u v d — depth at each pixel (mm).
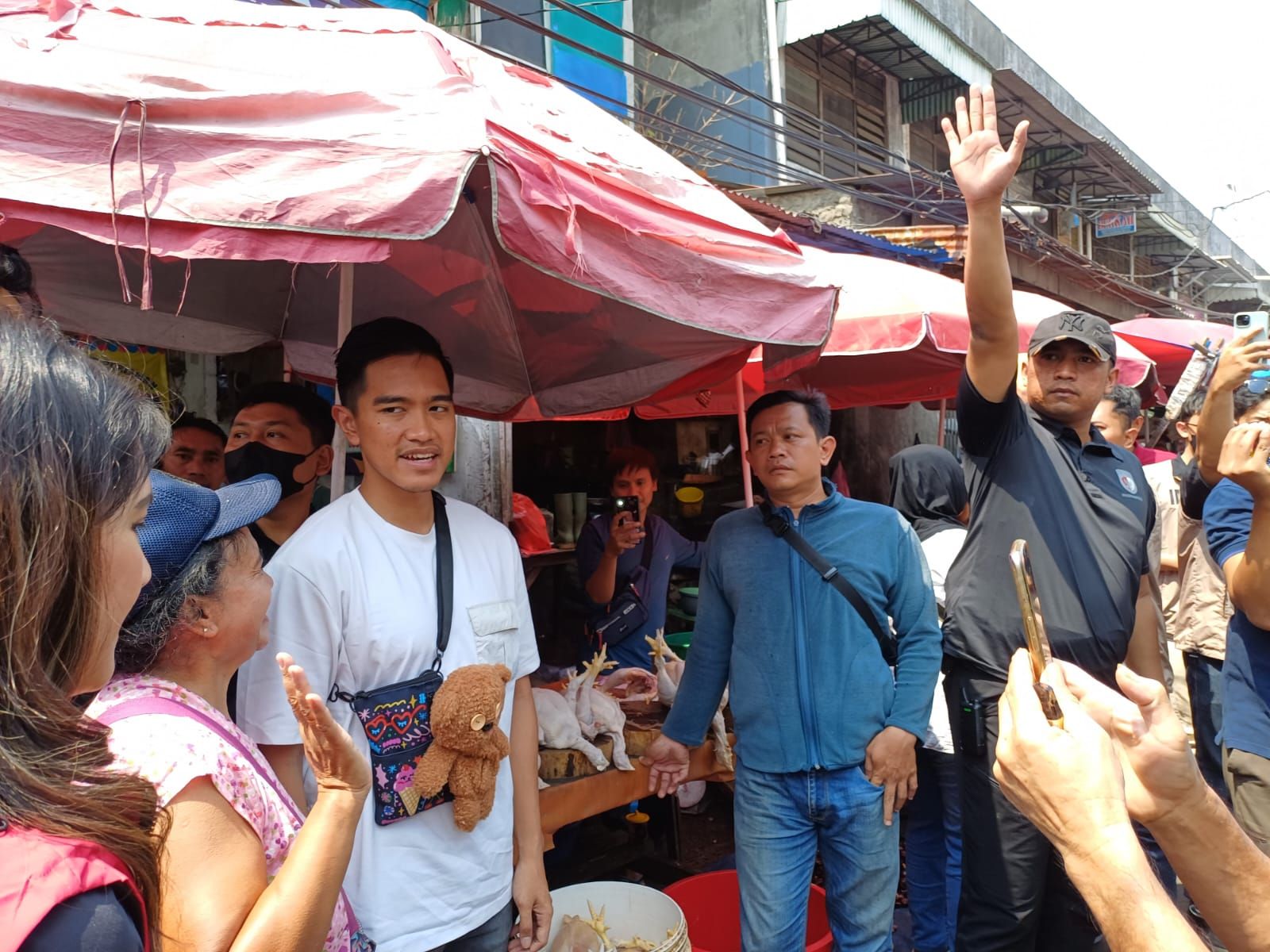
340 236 1296
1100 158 10781
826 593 2223
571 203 1484
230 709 1699
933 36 8305
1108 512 2225
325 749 1036
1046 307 4461
